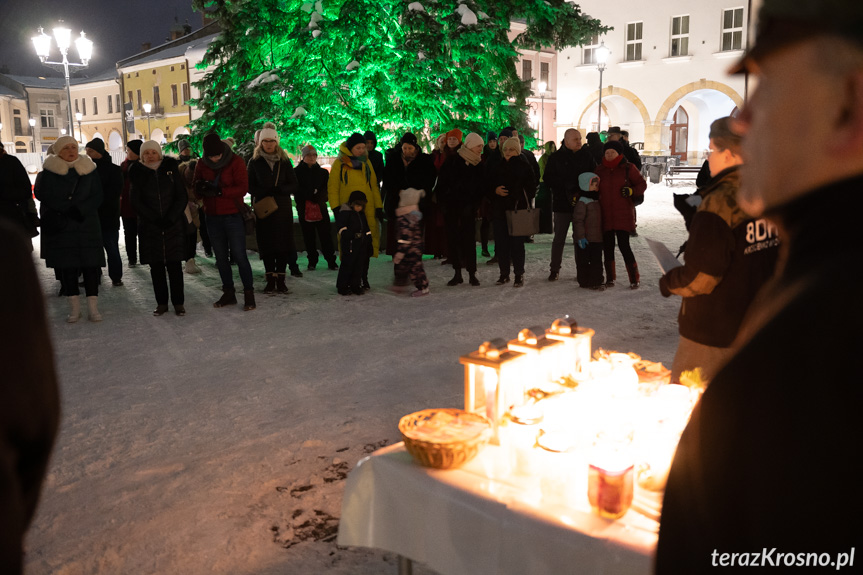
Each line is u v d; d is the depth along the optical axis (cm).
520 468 163
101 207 816
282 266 780
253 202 770
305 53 1217
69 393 454
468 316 648
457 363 501
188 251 916
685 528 63
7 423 70
